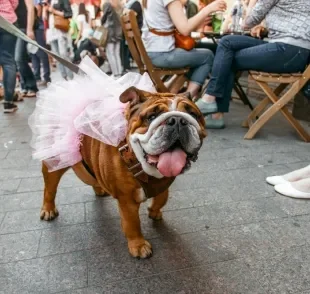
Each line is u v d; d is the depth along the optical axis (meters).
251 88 4.64
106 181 1.29
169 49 3.04
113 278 1.23
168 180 1.28
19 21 4.70
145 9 3.08
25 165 2.38
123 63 6.80
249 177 2.08
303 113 3.39
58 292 1.17
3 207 1.78
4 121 3.63
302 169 1.96
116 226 1.58
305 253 1.34
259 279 1.20
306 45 2.66
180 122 1.03
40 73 6.70
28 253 1.38
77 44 7.68
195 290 1.16
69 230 1.55
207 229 1.53
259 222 1.58
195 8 4.49
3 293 1.16
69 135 1.38
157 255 1.35
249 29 3.28
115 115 1.24
